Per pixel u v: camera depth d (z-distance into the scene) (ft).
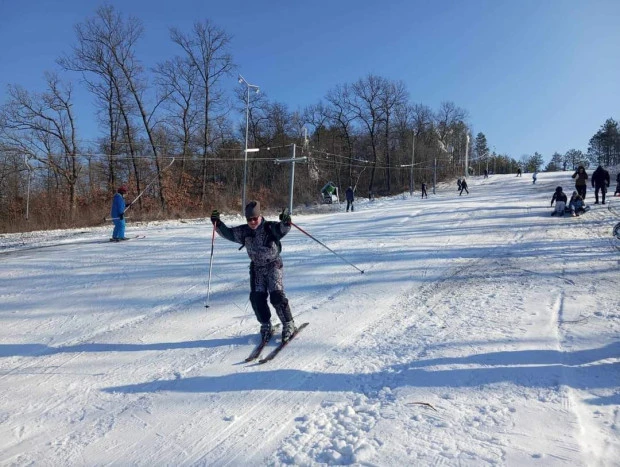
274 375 14.02
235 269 29.40
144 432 11.26
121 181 112.27
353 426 10.96
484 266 27.86
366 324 18.28
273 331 17.21
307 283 25.20
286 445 10.39
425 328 17.35
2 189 99.81
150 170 113.29
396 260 30.37
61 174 102.42
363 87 185.57
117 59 105.50
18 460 10.24
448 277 25.46
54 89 99.81
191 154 122.72
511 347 14.89
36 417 12.07
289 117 177.47
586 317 17.61
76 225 77.15
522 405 11.34
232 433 11.06
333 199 134.72
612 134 297.53
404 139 215.31
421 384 12.82
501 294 21.50
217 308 21.24
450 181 210.18
